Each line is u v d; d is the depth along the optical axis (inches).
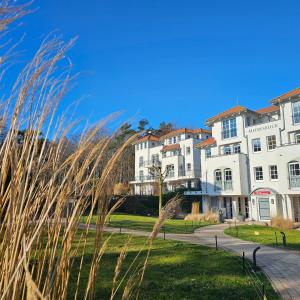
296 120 1027.3
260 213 1087.0
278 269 345.4
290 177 1010.1
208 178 1277.1
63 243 49.8
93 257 58.5
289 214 1021.8
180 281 282.8
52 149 50.6
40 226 42.7
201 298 240.2
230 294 251.4
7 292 39.4
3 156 48.4
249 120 1215.6
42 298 33.4
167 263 352.2
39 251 48.4
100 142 54.0
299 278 307.1
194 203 1225.4
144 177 1847.9
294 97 1026.1
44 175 49.9
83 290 186.5
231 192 1178.6
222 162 1220.5
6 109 49.5
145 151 1925.4
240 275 311.9
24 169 45.7
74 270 219.3
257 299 241.6
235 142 1210.6
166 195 1376.7
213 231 762.8
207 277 299.0
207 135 1763.0
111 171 57.5
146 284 268.5
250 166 1154.0
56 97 51.4
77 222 51.5
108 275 276.8
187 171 1668.3
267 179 1096.2
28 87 49.6
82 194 51.8
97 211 57.2
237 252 454.3
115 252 377.1
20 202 44.1
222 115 1251.8
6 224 45.4
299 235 671.8
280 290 268.8
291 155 1006.4
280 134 1067.3
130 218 1013.2
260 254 438.0
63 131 51.5
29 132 48.1
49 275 46.5
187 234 689.6
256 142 1144.8
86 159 53.1
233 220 1115.9
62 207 49.8
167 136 1854.1
